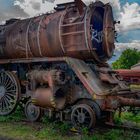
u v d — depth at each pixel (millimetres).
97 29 8922
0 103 10625
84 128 8070
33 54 9852
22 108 11047
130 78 18141
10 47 10469
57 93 8805
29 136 7984
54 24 9133
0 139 7766
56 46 9078
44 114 9539
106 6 9031
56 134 8141
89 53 8680
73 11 9148
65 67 9031
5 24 11648
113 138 7605
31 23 10023
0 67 11391
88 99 8594
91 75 8547
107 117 8766
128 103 8180
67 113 8836
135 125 9383
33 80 9117
